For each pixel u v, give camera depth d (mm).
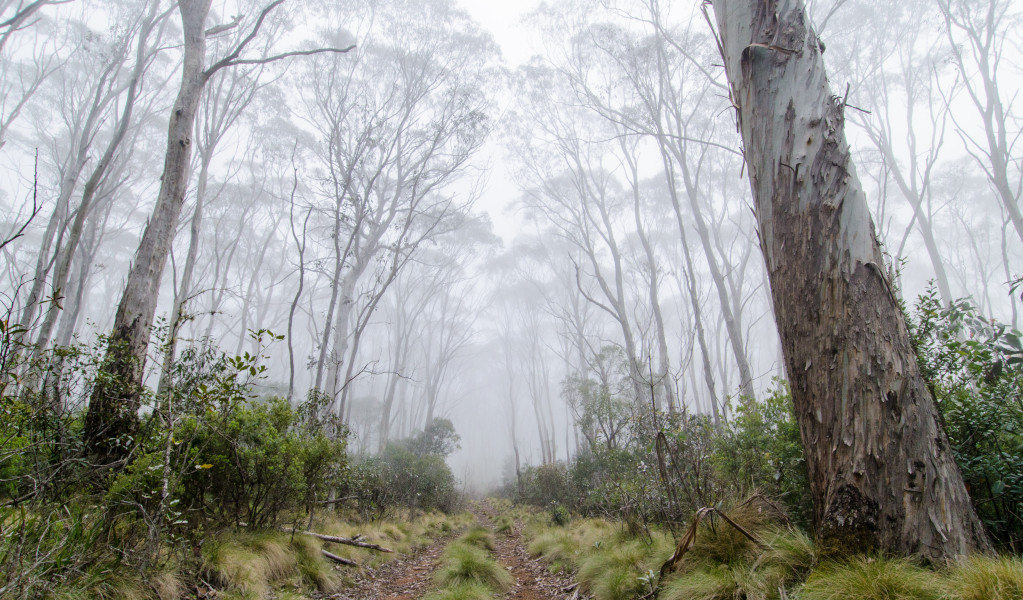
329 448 5777
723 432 5621
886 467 2496
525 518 12383
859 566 2328
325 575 5004
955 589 2088
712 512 3746
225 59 6566
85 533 3059
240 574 3924
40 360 4102
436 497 13641
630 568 4254
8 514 2795
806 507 3857
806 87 3236
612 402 12031
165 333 5242
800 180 3086
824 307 2840
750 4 3605
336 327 13594
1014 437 3334
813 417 2814
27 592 2328
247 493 5145
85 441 4270
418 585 5613
